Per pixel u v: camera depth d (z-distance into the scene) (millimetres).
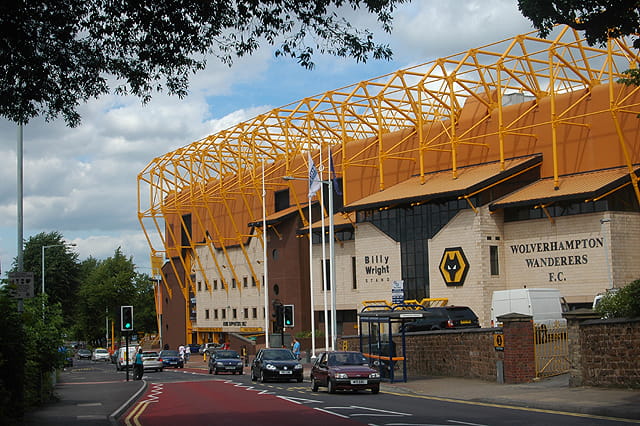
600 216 46156
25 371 22547
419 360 35500
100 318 116750
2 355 17109
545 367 27906
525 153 53000
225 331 86500
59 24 16297
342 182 68875
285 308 44125
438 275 53719
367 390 29734
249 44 17062
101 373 61094
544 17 17797
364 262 59531
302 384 36469
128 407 25453
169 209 90812
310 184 48656
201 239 92500
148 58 17266
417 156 60875
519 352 27688
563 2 17422
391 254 57312
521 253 50625
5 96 17344
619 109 44250
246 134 74188
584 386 24172
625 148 45188
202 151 82250
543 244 49344
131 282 119312
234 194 85250
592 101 49375
